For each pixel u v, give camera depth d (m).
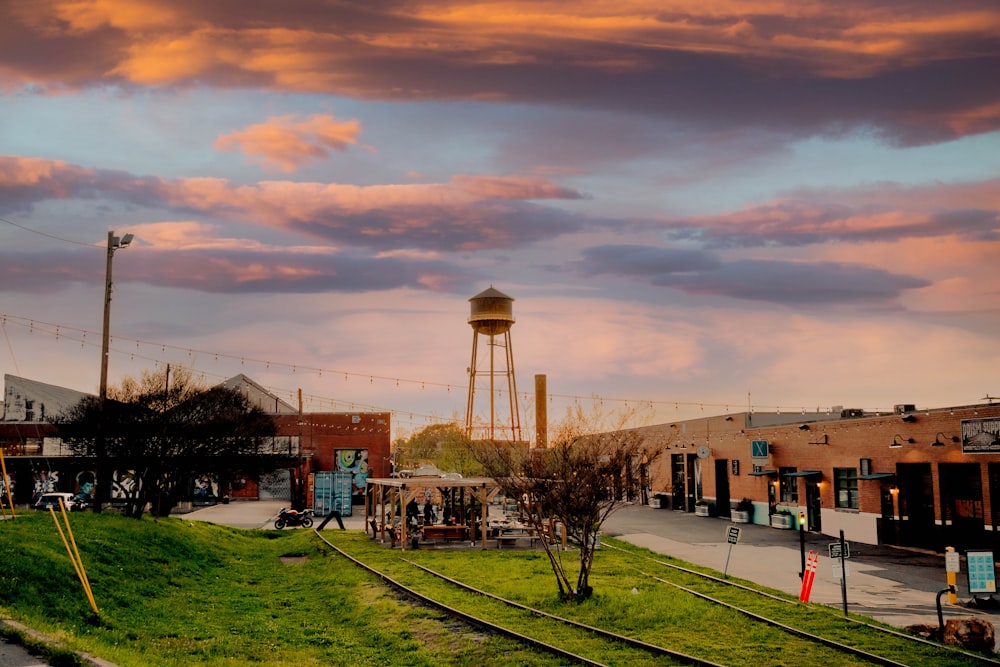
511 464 30.55
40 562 22.08
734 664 16.70
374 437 69.69
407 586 25.86
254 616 22.39
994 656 17.80
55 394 68.88
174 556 29.98
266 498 69.12
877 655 17.31
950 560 23.84
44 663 13.80
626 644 18.33
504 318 65.75
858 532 38.97
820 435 42.44
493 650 17.95
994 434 30.81
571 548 36.50
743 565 31.84
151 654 16.80
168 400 42.00
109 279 38.47
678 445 60.72
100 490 36.84
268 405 83.38
